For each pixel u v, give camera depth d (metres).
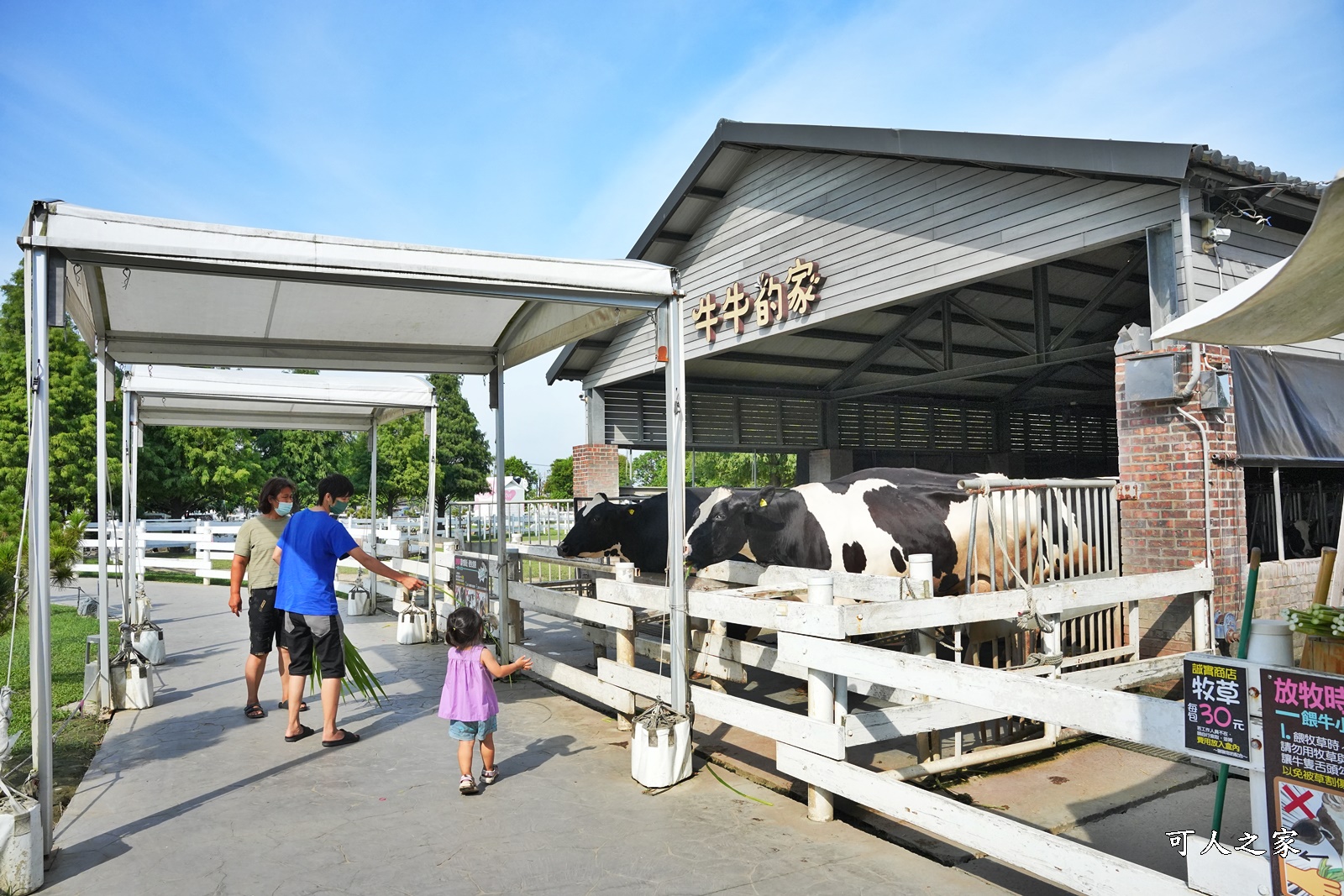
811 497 7.06
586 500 9.99
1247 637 2.60
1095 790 4.56
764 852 3.71
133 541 9.62
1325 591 3.10
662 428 16.28
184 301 5.78
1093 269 10.95
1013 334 11.06
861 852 3.71
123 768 5.08
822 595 4.06
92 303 5.72
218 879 3.55
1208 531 6.50
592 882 3.45
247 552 6.32
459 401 47.25
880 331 13.70
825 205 11.16
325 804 4.39
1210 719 2.48
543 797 4.45
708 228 13.35
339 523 5.58
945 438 17.88
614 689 5.58
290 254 4.19
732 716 4.58
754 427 15.99
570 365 15.85
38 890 3.48
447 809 4.30
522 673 7.55
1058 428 19.70
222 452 27.83
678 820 4.10
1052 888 3.41
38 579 3.70
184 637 10.03
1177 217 7.12
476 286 4.62
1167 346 6.79
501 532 7.63
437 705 6.52
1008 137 8.02
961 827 3.28
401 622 9.24
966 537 6.66
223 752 5.34
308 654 5.68
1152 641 6.88
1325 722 2.22
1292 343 3.37
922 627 4.39
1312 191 7.02
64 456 22.91
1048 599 5.12
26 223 3.74
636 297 5.02
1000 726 5.36
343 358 7.06
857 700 6.16
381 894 3.38
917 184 9.86
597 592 5.93
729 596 4.61
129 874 3.61
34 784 3.88
